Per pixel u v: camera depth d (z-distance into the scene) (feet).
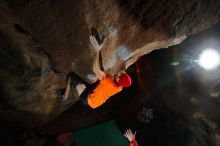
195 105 24.39
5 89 17.89
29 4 13.83
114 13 16.38
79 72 18.49
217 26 23.11
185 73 24.80
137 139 25.88
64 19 15.12
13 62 16.81
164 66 25.79
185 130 24.75
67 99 20.43
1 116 21.44
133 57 20.62
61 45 16.37
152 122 26.08
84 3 14.97
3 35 15.44
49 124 25.16
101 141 26.50
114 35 17.46
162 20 18.19
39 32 15.28
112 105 27.17
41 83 18.31
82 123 26.30
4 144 23.02
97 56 16.26
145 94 26.66
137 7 16.83
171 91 25.34
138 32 18.17
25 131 24.38
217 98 23.45
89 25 16.03
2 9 13.83
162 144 24.97
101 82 16.65
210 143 23.73
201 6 18.85
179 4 17.93
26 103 19.30
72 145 26.07
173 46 25.25
